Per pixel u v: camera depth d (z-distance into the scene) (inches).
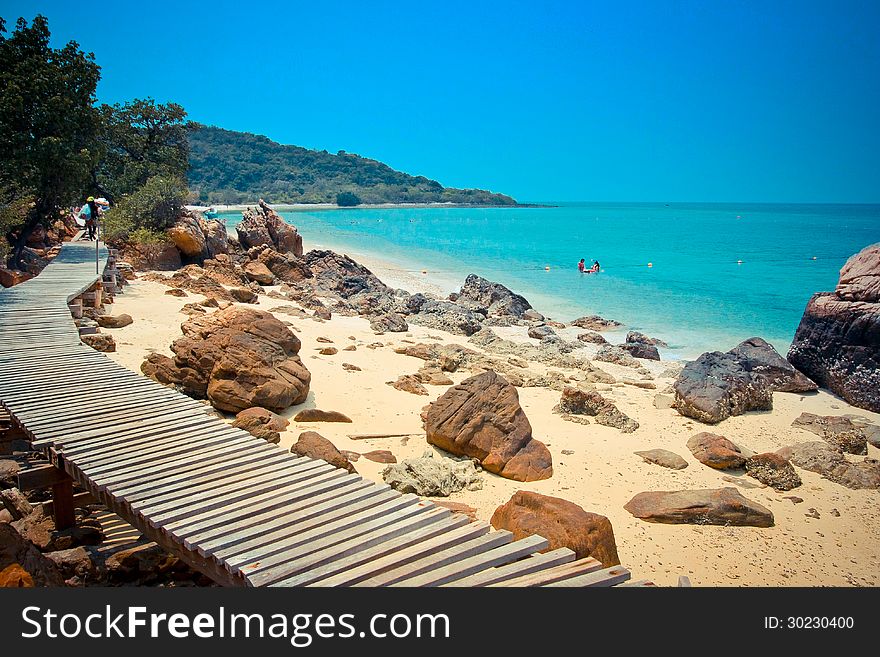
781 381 855.7
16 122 1266.0
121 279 1236.5
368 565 270.8
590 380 856.9
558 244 3208.7
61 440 400.8
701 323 1310.3
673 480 542.6
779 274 2053.4
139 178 1897.1
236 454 388.5
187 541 290.8
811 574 410.3
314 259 1732.3
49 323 728.3
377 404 676.1
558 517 375.9
